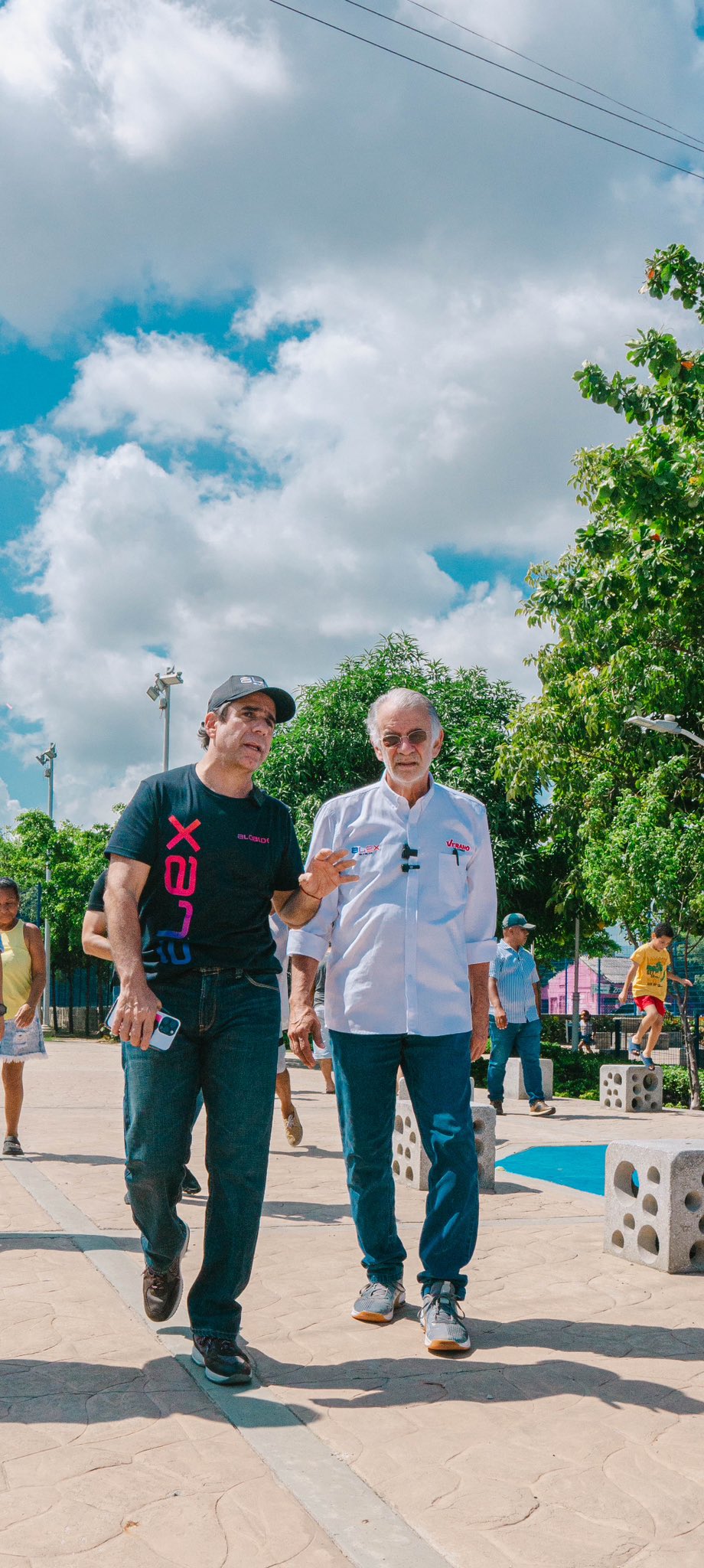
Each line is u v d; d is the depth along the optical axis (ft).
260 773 82.43
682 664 56.49
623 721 59.72
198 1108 11.87
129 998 10.58
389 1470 9.18
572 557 61.05
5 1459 9.19
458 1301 12.64
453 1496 8.77
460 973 13.55
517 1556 7.89
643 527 51.03
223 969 11.32
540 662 64.75
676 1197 15.70
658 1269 15.79
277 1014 11.61
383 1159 13.39
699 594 52.29
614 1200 16.76
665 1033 95.35
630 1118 39.29
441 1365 11.60
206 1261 11.20
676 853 52.85
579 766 63.21
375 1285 13.37
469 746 76.43
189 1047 11.26
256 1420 10.07
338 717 81.61
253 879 11.43
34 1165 23.86
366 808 13.93
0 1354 11.60
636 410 46.01
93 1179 22.02
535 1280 15.15
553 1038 97.60
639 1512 8.58
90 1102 39.29
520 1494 8.83
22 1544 7.88
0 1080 25.49
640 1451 9.65
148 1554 7.79
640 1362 11.80
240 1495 8.69
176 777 11.63
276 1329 12.73
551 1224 18.94
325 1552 7.89
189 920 11.30
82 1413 10.12
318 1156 26.48
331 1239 17.38
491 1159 22.54
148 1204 11.37
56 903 123.85
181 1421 10.01
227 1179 11.14
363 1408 10.43
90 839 127.34
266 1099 11.31
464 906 13.83
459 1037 13.33
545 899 77.87
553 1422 10.21
